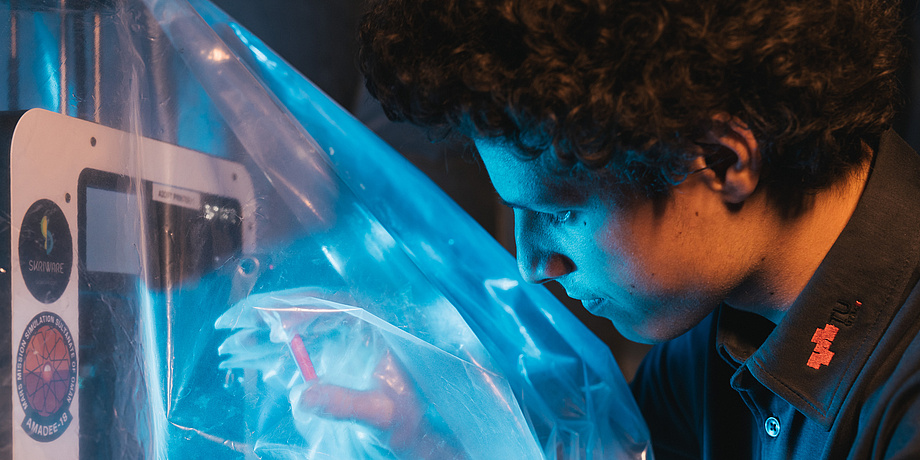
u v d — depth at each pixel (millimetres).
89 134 496
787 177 515
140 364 524
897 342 509
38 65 524
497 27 439
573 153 450
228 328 562
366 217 643
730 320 665
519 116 441
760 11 433
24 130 437
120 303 513
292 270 599
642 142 442
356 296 616
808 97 456
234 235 582
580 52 426
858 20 485
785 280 569
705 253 519
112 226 513
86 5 532
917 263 530
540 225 559
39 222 447
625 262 524
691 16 423
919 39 786
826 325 541
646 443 778
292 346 567
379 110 1068
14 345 425
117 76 542
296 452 563
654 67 423
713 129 456
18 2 519
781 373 562
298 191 614
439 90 466
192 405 538
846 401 527
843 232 534
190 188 562
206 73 589
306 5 1013
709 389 772
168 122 572
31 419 434
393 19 501
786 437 603
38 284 445
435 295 653
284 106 634
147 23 569
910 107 923
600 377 813
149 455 518
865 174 572
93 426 483
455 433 614
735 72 441
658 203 498
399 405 593
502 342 764
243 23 918
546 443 712
